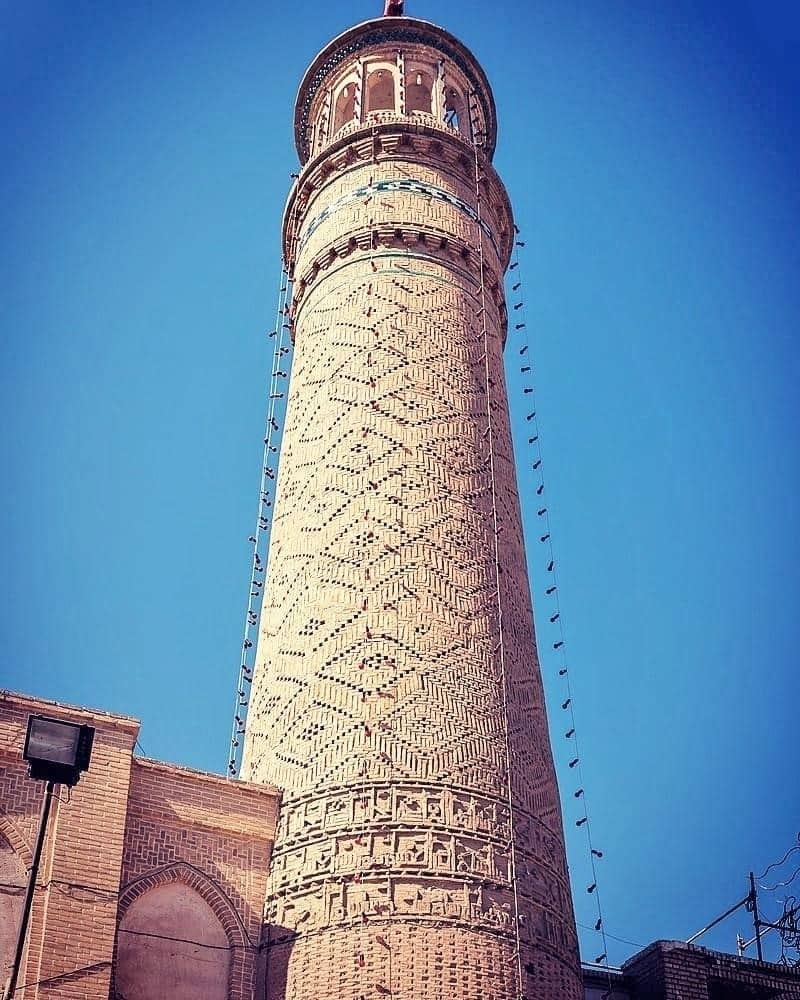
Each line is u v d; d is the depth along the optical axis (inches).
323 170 1160.8
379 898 779.4
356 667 873.5
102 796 785.6
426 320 1043.3
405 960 759.1
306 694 884.0
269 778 872.9
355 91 1237.7
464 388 1021.8
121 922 777.6
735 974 953.5
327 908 786.8
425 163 1141.1
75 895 747.4
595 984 944.9
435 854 799.1
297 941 786.2
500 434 1036.5
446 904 781.3
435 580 915.4
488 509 973.8
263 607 982.4
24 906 667.4
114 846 772.6
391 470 957.8
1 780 768.9
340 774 835.4
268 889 820.6
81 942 734.5
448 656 884.0
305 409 1034.7
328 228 1115.3
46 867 751.1
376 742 839.1
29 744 692.7
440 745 842.8
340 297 1066.1
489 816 829.2
